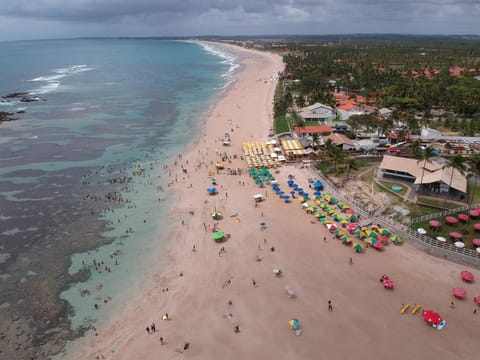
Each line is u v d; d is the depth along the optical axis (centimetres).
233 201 7562
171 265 5622
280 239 6244
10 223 6756
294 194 7825
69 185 8288
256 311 4697
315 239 6247
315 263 5619
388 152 9506
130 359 4062
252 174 8769
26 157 9906
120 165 9431
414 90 15550
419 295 4947
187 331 4419
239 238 6278
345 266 5547
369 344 4197
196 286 5169
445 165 7081
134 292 5072
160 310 4753
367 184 7819
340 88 19075
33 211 7169
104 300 4931
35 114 14350
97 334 4400
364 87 17938
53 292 5075
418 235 6044
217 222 6781
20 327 4509
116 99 17375
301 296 4944
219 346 4197
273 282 5216
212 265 5606
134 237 6341
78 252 5938
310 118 12875
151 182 8450
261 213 7088
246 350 4134
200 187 8194
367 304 4797
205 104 16250
